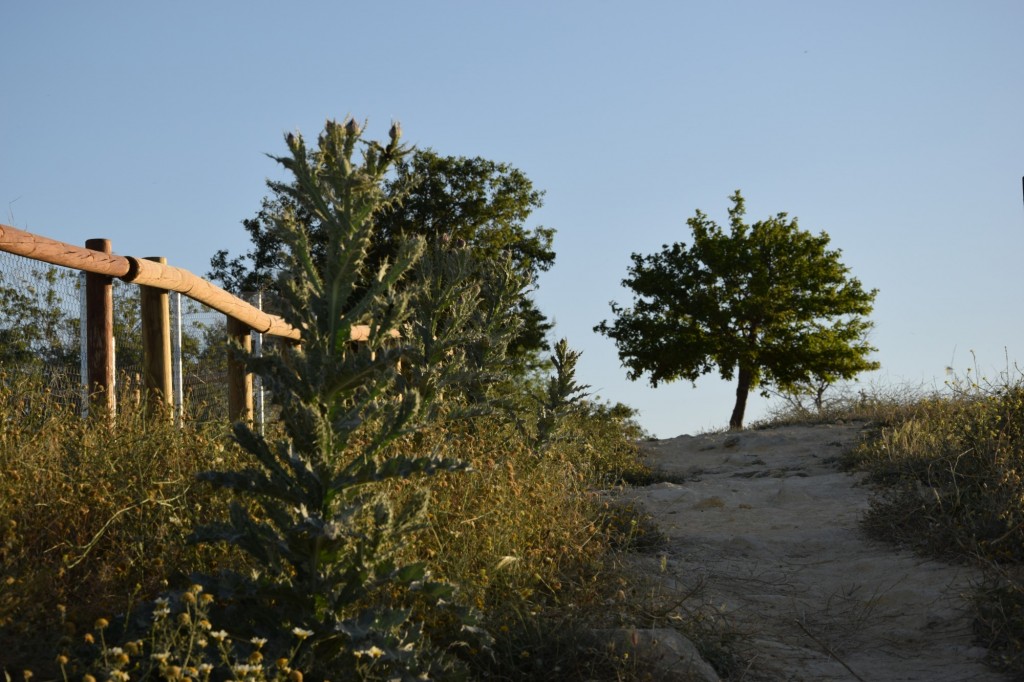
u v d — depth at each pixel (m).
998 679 4.70
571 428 12.85
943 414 12.51
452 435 7.02
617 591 5.21
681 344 37.09
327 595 3.70
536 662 4.29
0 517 4.15
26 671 2.96
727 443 15.81
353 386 3.77
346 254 3.75
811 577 6.93
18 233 5.27
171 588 3.98
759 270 37.69
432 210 33.78
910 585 6.39
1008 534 6.66
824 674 4.89
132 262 6.42
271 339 9.72
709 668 4.66
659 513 9.41
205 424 5.89
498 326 9.48
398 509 4.79
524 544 5.63
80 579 3.98
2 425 4.98
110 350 6.52
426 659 3.83
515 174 36.66
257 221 34.94
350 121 3.88
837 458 12.88
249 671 3.24
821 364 36.72
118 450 4.99
